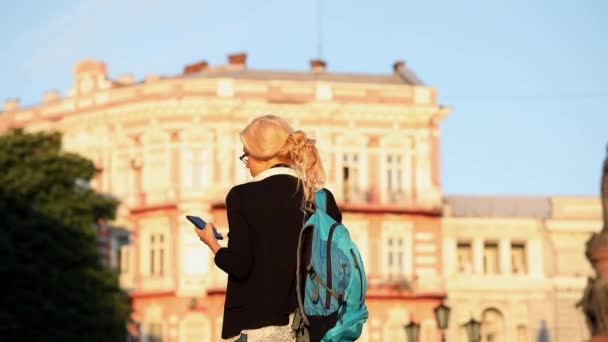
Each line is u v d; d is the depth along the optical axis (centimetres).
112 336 6162
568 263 8756
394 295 8331
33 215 6100
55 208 6153
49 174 6275
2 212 5934
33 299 5734
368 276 8356
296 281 894
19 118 9150
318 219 898
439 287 8462
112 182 8556
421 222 8512
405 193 8525
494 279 8644
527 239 8725
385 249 8412
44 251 5950
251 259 890
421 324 8388
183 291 8212
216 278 8206
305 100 8469
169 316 8231
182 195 8288
